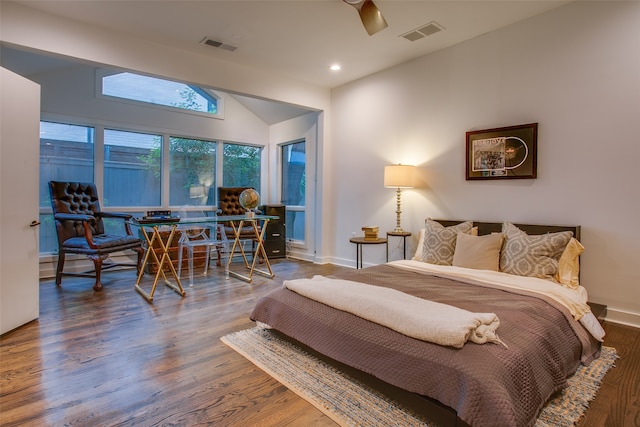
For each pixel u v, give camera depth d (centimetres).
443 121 374
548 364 163
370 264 459
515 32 319
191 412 161
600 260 276
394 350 164
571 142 288
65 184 394
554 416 157
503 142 325
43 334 247
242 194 418
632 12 259
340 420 157
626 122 263
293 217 589
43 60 367
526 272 264
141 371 197
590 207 280
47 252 420
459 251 304
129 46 338
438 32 337
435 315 171
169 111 508
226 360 212
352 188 478
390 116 427
